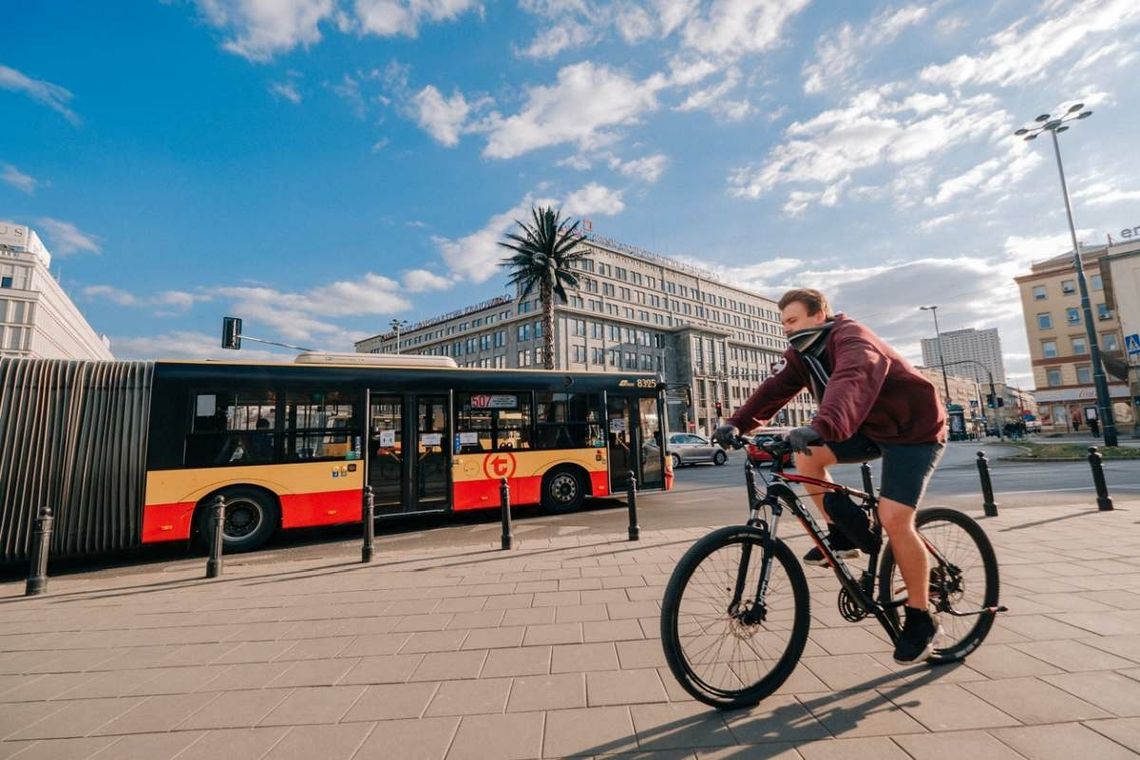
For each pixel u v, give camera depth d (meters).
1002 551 4.92
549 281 30.80
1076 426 49.34
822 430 2.05
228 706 2.67
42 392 7.10
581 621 3.70
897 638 2.48
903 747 1.96
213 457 7.70
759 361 88.38
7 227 74.31
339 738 2.30
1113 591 3.64
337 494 8.29
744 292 91.81
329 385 8.51
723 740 2.08
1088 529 5.79
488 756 2.08
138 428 7.42
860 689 2.43
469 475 9.22
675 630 2.21
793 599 2.47
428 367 9.29
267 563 6.90
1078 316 49.72
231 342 13.98
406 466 8.84
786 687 2.48
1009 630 3.01
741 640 2.37
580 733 2.21
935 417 2.33
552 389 10.04
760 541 2.41
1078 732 2.00
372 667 3.08
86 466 7.11
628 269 73.44
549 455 9.83
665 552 5.88
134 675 3.15
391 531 9.05
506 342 69.62
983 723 2.09
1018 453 20.17
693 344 74.12
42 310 71.81
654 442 10.80
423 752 2.14
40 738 2.42
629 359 69.62
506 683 2.75
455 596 4.54
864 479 7.05
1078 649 2.72
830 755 1.94
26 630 4.19
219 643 3.67
